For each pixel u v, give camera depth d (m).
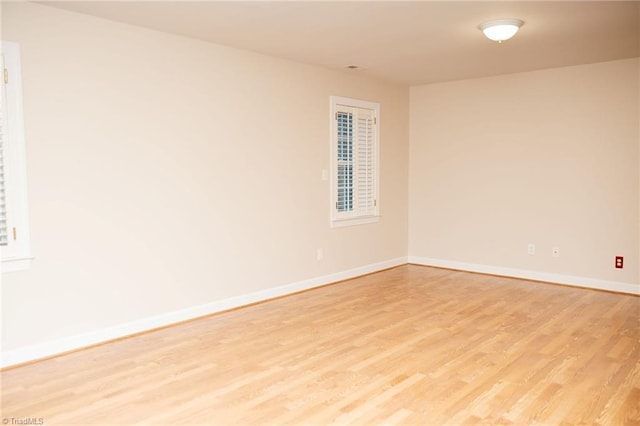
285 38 4.25
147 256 4.05
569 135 5.49
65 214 3.56
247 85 4.73
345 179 5.91
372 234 6.34
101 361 3.42
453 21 3.77
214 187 4.52
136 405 2.77
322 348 3.66
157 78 4.05
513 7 3.43
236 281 4.75
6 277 3.29
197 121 4.35
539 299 5.00
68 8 3.46
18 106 3.30
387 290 5.45
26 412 2.69
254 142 4.84
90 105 3.66
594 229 5.39
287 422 2.57
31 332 3.42
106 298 3.81
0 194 3.24
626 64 5.09
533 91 5.71
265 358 3.47
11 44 3.25
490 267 6.21
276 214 5.10
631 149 5.11
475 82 6.18
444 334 3.96
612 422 2.56
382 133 6.39
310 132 5.41
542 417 2.62
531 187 5.81
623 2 3.33
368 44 4.45
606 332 3.98
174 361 3.42
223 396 2.88
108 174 3.78
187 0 3.28
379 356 3.49
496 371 3.22
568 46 4.53
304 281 5.45
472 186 6.30
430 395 2.88
